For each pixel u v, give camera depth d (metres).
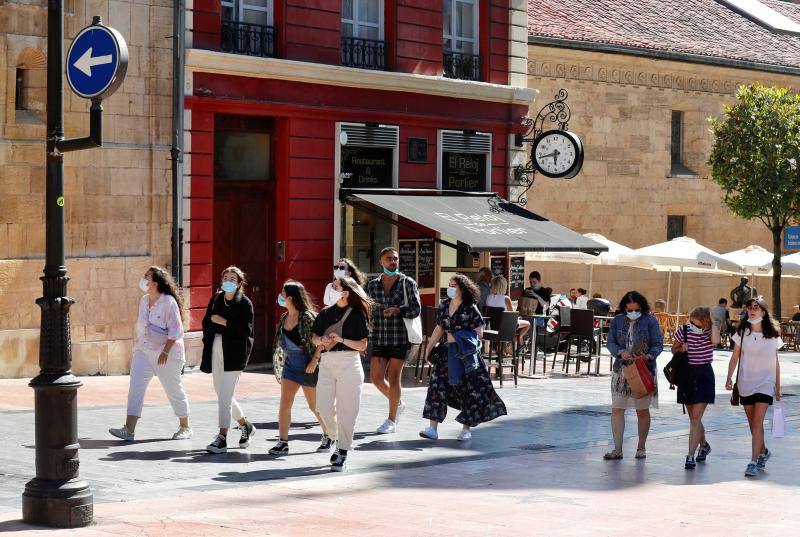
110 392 17.33
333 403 12.89
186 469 12.12
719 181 35.59
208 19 21.03
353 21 24.12
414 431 15.37
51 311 9.41
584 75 33.75
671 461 13.80
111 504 10.28
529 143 30.75
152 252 20.11
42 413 9.34
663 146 36.38
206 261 21.02
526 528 9.71
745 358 13.34
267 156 22.53
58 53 9.46
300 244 22.67
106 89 9.35
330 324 12.45
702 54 36.94
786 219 35.59
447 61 26.17
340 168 23.31
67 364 9.45
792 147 34.78
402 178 24.67
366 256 24.11
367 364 22.02
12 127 18.38
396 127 24.34
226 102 21.14
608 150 34.59
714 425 17.28
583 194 33.94
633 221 35.56
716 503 11.23
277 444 13.20
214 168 21.59
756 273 36.59
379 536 9.29
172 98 20.27
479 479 12.15
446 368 14.85
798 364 29.38
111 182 19.53
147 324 13.64
